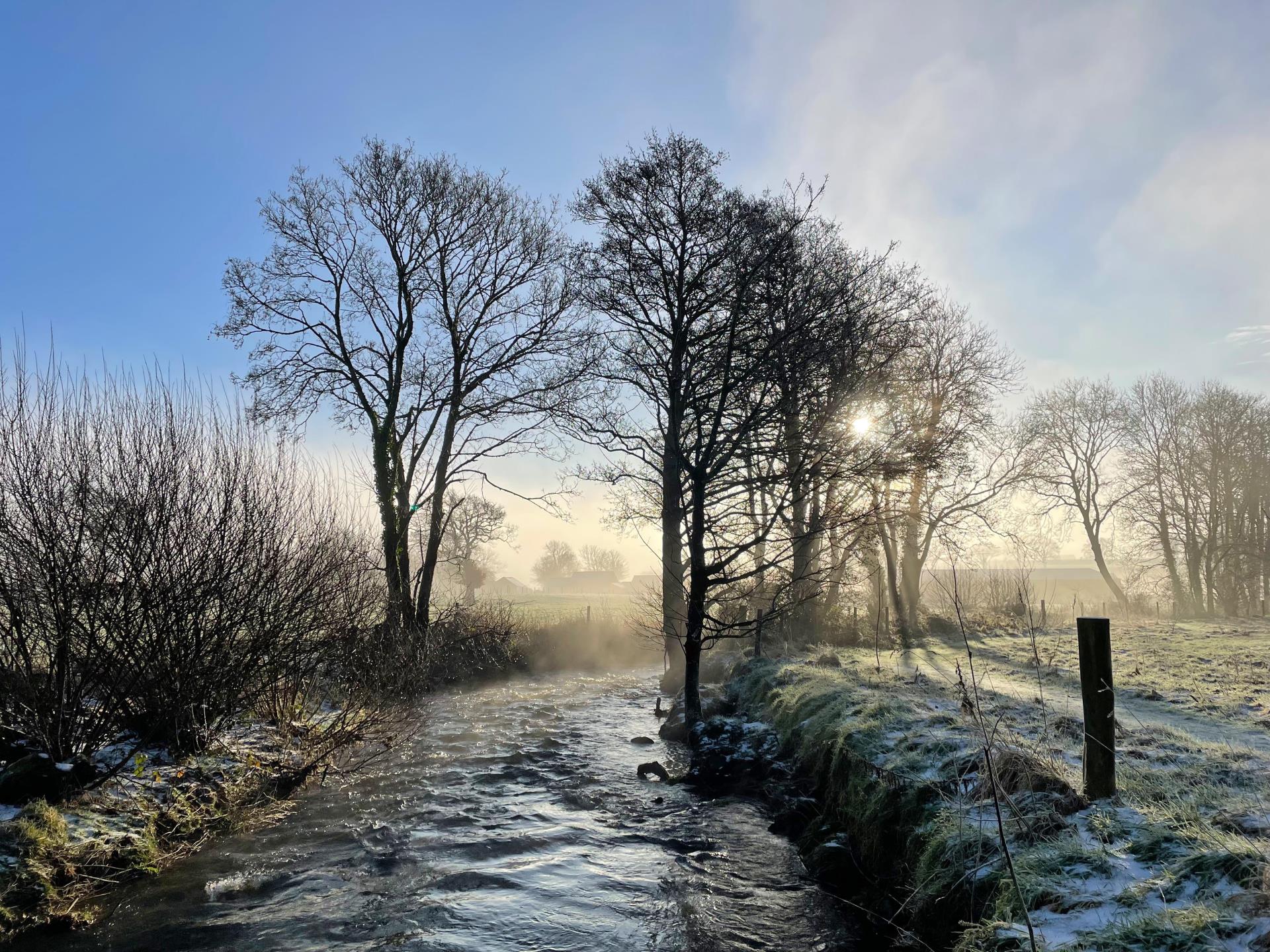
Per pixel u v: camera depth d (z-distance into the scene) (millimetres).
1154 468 50156
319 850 9078
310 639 12672
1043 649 21297
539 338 24438
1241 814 5449
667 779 12523
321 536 12711
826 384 15102
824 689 13125
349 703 13297
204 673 10242
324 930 6984
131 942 6707
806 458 14711
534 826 10086
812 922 7266
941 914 6098
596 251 19156
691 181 18672
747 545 14953
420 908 7457
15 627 8812
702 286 18109
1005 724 8891
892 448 15445
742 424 15109
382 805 10922
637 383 19172
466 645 23797
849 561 24562
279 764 11391
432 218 23641
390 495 23047
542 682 24875
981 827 6355
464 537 42438
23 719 8914
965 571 34188
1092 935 4551
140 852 8133
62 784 8414
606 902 7660
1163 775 6535
